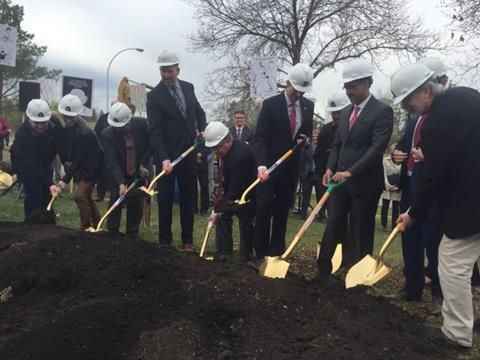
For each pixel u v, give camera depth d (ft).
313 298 12.65
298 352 10.09
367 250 16.28
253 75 29.35
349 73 15.44
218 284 12.79
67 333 10.41
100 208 31.01
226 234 19.45
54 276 13.32
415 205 12.18
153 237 23.02
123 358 9.91
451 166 11.34
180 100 18.81
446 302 11.83
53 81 43.01
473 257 11.53
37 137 21.25
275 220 18.35
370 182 15.83
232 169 17.46
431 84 11.44
